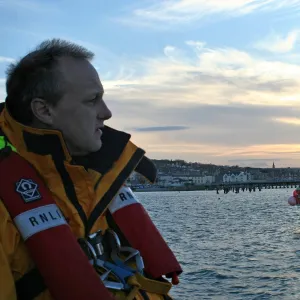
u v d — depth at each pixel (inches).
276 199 4726.9
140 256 82.9
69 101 76.5
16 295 69.3
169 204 3929.6
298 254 979.9
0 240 69.1
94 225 79.4
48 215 71.3
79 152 80.2
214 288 671.8
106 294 70.1
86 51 80.7
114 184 81.6
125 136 86.0
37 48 79.2
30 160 75.2
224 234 1429.6
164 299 85.1
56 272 68.4
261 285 687.7
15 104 78.1
